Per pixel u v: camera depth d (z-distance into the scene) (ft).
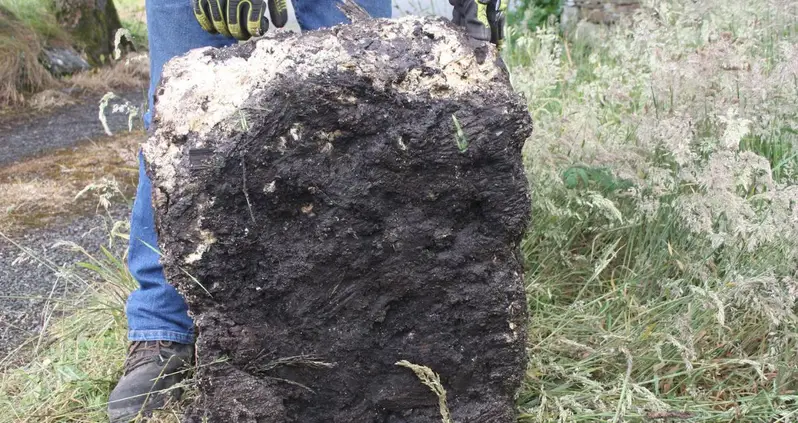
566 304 7.32
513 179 5.03
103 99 6.22
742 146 8.25
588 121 8.39
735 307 6.46
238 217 4.87
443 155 4.90
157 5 5.82
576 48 14.26
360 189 4.94
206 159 4.78
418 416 5.49
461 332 5.30
